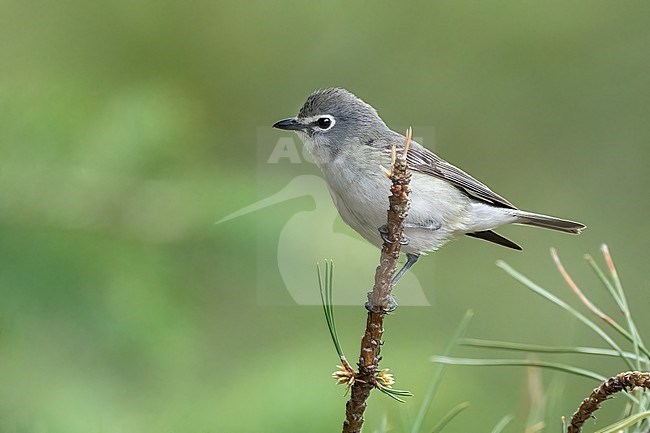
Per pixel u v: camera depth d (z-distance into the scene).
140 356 10.27
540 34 18.52
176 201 10.88
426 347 15.02
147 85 11.82
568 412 12.88
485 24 18.53
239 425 10.88
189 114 13.12
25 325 9.91
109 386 10.10
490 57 18.58
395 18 18.41
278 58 17.72
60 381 9.91
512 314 16.88
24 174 10.38
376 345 5.95
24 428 9.45
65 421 9.63
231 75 17.38
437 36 18.56
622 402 13.16
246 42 17.59
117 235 10.62
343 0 18.19
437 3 18.55
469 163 18.39
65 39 15.87
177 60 17.03
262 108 17.36
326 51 18.06
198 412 10.66
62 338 10.01
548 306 16.83
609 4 18.59
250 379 11.84
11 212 10.20
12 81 11.80
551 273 17.20
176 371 10.47
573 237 17.56
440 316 16.42
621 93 18.62
